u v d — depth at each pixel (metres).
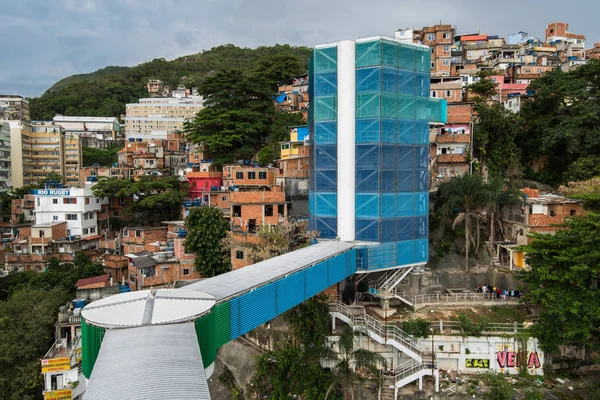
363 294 39.75
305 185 53.50
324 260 30.67
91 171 87.12
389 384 32.94
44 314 39.03
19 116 135.88
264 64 106.12
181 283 45.47
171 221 62.22
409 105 37.91
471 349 34.97
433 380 33.84
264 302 23.55
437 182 54.19
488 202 42.56
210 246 47.19
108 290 42.75
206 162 71.06
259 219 48.31
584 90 55.44
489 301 39.41
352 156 37.56
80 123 155.50
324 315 34.59
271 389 34.03
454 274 44.22
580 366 36.12
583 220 34.72
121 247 61.38
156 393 11.59
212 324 18.81
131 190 66.19
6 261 61.50
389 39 36.66
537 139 59.47
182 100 170.50
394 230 37.34
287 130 73.00
